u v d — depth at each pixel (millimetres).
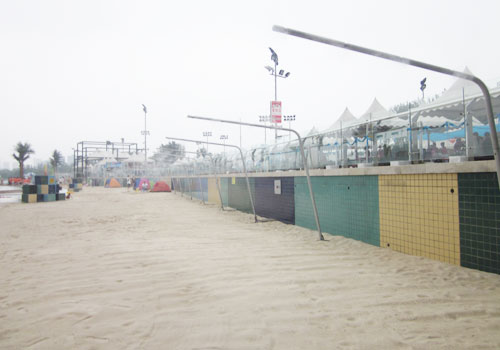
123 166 55125
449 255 5344
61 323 3285
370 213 7258
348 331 2988
